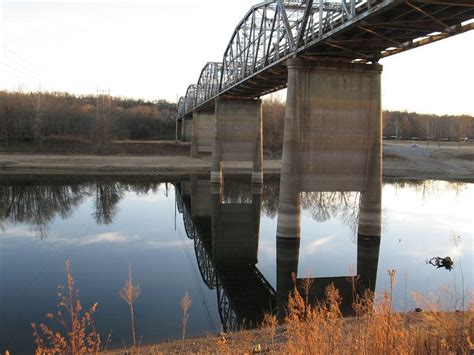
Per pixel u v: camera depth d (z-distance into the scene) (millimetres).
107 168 63625
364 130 23203
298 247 22750
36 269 18453
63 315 13094
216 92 49469
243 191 47469
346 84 23000
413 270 18125
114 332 11844
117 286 16266
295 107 22594
